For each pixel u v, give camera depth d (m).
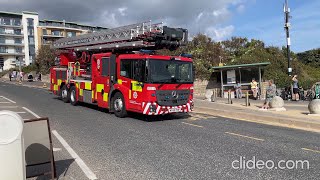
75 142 9.14
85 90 16.88
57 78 20.36
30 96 23.97
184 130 11.21
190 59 14.01
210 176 6.30
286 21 27.27
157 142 9.23
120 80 14.05
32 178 6.14
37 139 5.78
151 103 12.77
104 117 14.08
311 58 44.25
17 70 77.31
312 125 12.00
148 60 12.80
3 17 107.94
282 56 33.16
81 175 6.35
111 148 8.49
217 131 11.05
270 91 17.91
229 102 21.67
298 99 24.36
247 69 28.53
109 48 16.44
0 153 4.78
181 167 6.87
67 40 20.11
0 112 4.82
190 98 13.87
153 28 14.52
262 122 13.35
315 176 6.33
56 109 16.44
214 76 30.25
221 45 36.91
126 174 6.41
